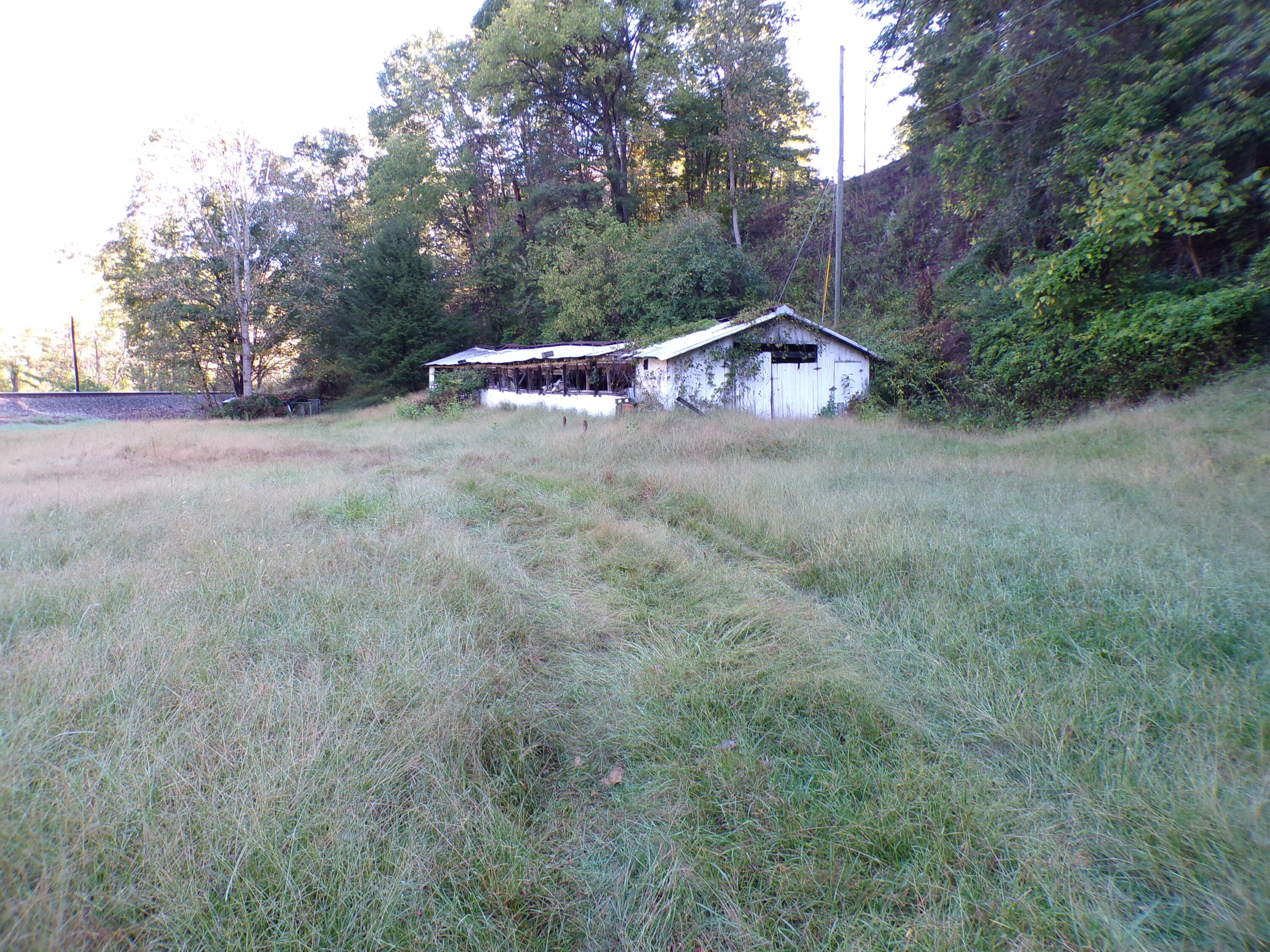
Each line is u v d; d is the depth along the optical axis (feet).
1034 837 8.94
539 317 124.36
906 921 7.84
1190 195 39.47
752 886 8.54
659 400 62.13
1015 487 27.91
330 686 11.94
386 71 139.13
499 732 11.01
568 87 119.96
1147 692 11.84
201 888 7.83
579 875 8.75
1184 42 40.91
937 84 59.16
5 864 7.66
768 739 11.53
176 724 10.85
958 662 13.52
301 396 128.36
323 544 21.44
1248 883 7.84
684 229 93.56
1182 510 21.95
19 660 12.89
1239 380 37.32
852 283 91.25
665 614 16.57
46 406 108.17
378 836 8.72
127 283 112.78
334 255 119.75
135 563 19.38
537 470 38.50
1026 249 57.88
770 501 25.93
